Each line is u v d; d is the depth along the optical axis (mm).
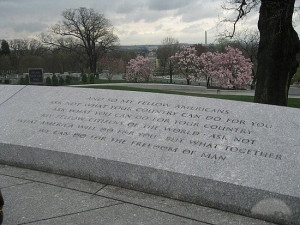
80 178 4965
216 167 4266
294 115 5219
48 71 83375
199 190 4164
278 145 4555
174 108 5750
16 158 5426
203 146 4688
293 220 3734
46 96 6848
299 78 55469
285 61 11656
